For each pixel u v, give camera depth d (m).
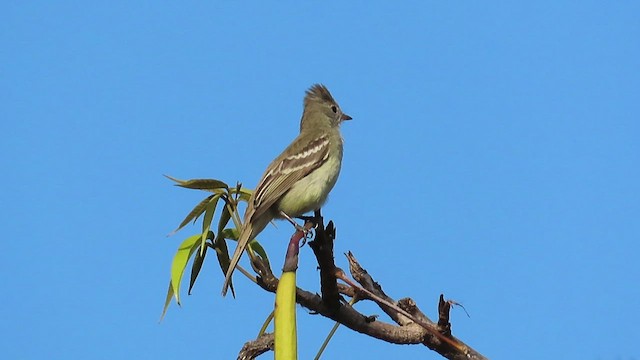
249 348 9.23
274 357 8.04
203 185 9.80
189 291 10.04
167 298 9.64
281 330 8.10
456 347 9.37
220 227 10.11
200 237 9.88
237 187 10.01
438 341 9.52
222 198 9.99
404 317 10.13
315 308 9.05
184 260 9.66
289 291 8.30
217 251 10.18
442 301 9.34
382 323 9.44
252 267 9.83
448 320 9.37
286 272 8.45
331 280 8.92
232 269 9.87
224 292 9.79
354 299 10.41
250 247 9.99
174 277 9.47
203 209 9.85
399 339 9.49
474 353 9.48
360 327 9.26
